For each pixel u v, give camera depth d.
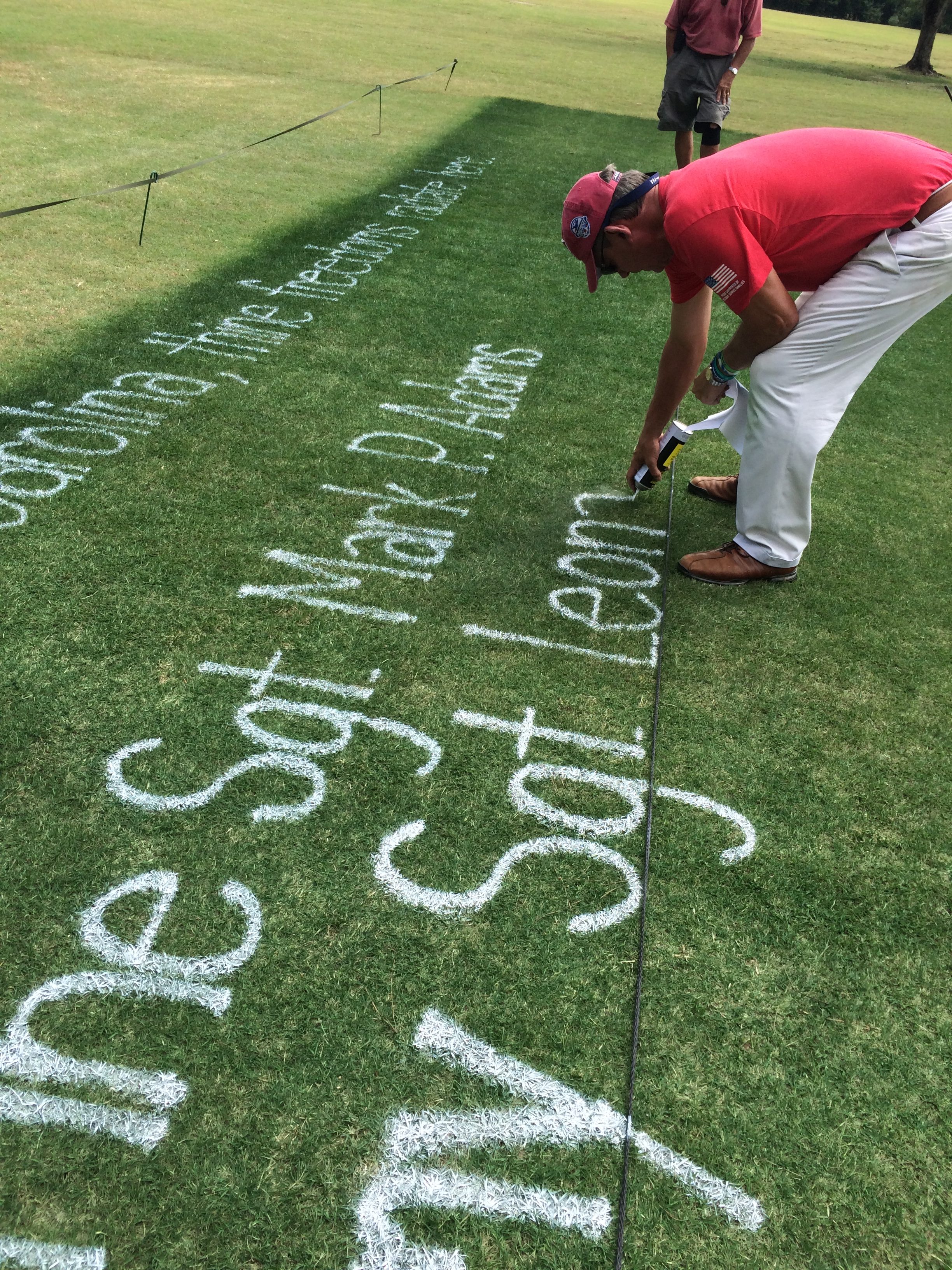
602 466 3.33
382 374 3.82
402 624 2.41
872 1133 1.45
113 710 2.04
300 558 2.62
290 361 3.83
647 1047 1.53
